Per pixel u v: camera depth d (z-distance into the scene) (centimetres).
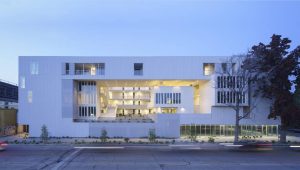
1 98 7500
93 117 5831
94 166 2586
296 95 4872
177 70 5456
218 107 5400
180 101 6106
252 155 3281
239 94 5034
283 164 2742
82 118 5825
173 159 2973
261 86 5175
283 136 4769
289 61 4744
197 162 2811
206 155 3256
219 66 5434
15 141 4456
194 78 5459
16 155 3203
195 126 5353
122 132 5319
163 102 6112
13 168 2492
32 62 5475
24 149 3725
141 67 5494
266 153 3459
